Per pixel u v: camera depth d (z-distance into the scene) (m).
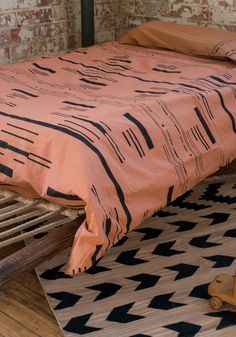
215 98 2.36
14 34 3.16
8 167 1.83
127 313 1.72
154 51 3.12
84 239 1.58
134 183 1.82
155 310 1.73
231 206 2.45
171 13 3.53
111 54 3.07
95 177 1.67
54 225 1.71
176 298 1.79
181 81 2.54
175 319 1.68
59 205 1.76
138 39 3.21
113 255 2.05
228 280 1.75
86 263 1.58
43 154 1.76
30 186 1.81
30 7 3.20
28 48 3.28
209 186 2.66
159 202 1.92
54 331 1.66
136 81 2.57
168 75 2.65
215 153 2.26
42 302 1.80
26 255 1.51
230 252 2.06
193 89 2.40
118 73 2.71
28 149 1.79
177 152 2.07
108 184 1.71
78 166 1.67
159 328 1.64
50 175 1.71
